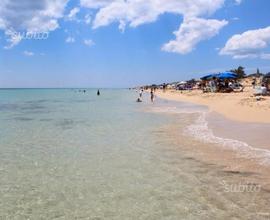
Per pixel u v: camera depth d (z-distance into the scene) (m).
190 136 15.60
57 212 6.83
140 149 12.83
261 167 9.68
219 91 57.62
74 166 10.41
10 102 59.12
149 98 69.81
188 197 7.48
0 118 26.78
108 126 20.44
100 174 9.47
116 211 6.82
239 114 23.66
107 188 8.24
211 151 12.05
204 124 20.05
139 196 7.63
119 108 38.09
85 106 43.59
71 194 7.88
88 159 11.34
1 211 6.92
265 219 6.20
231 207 6.83
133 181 8.74
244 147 12.43
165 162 10.64
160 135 16.22
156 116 26.78
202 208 6.83
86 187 8.35
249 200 7.18
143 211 6.78
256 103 27.38
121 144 14.02
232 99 39.00
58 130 18.92
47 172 9.77
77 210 6.91
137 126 20.09
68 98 78.94
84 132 17.92
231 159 10.75
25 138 16.06
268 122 18.88
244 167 9.74
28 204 7.29
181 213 6.61
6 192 8.09
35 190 8.21
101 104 48.12
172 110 33.38
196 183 8.43
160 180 8.77
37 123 22.83
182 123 21.11
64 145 14.03
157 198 7.48
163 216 6.50
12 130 19.06
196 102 47.47
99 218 6.49
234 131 16.39
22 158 11.61
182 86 99.75
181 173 9.35
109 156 11.72
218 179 8.70
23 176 9.41
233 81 65.44
